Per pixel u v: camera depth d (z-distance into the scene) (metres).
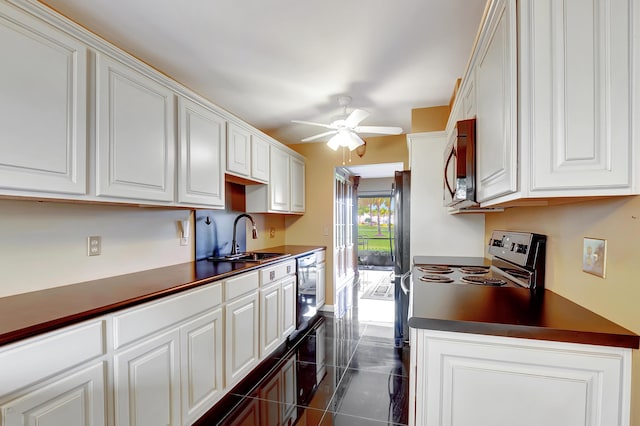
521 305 1.23
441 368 1.07
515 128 0.99
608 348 0.92
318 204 4.43
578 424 0.95
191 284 1.77
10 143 1.17
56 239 1.62
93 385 1.25
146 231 2.19
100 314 1.27
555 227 1.40
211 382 1.95
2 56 1.15
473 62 1.55
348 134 2.96
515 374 1.00
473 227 2.74
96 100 1.49
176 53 2.12
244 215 3.11
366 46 2.05
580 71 0.91
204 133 2.29
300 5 1.65
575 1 0.91
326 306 4.34
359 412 2.04
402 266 3.00
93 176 1.48
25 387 1.03
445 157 2.45
